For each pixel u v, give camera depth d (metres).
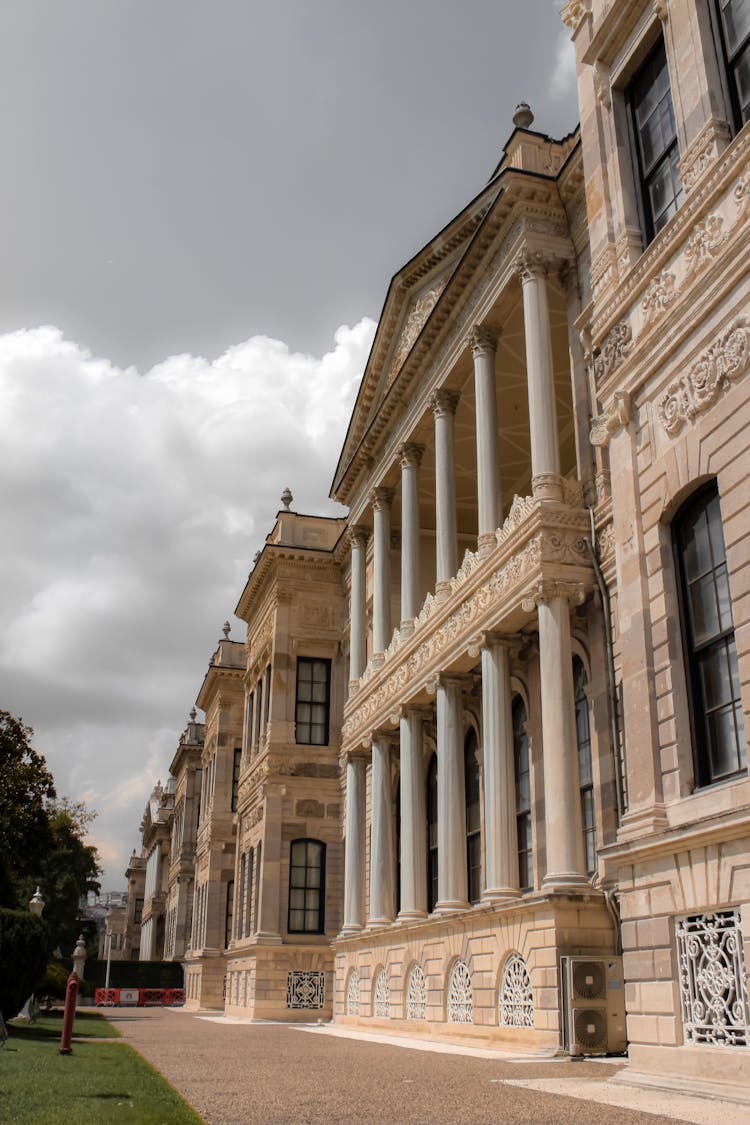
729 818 12.79
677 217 16.25
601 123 19.34
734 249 14.57
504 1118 10.48
